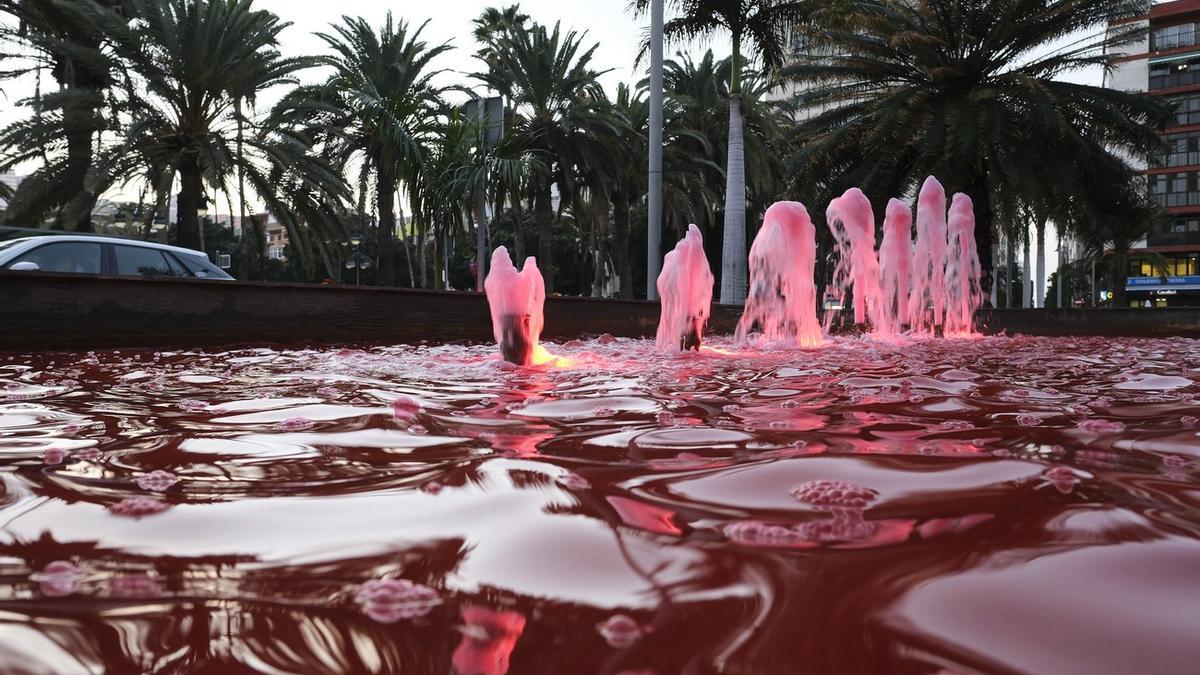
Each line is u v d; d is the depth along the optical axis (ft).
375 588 2.14
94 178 48.37
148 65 51.75
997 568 2.26
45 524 2.78
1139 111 52.65
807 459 3.92
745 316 19.74
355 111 66.33
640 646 1.78
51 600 2.06
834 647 1.75
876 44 56.34
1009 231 59.21
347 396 7.06
